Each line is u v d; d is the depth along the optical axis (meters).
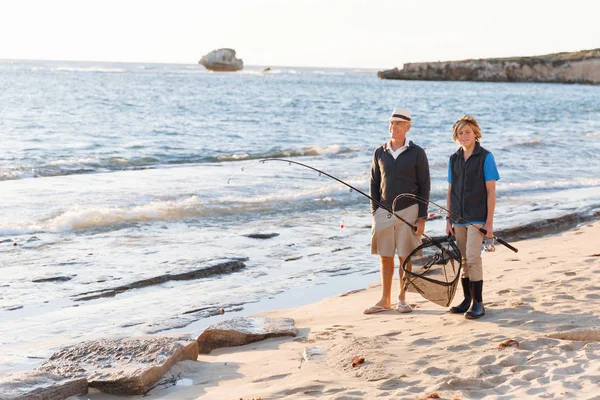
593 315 5.67
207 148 24.75
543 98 81.94
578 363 4.50
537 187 16.97
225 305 7.46
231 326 5.97
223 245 10.35
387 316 6.43
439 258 6.12
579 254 8.93
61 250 9.74
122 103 49.88
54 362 4.96
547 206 14.05
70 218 11.46
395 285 8.21
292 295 7.93
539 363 4.58
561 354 4.73
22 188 14.61
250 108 49.19
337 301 7.44
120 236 10.74
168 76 133.38
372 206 6.55
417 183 6.35
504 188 16.62
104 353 5.07
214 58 198.00
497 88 115.56
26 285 8.02
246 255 9.80
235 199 13.90
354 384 4.48
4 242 10.10
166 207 12.63
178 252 9.79
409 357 4.92
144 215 12.12
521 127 38.94
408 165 6.27
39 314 7.02
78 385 4.53
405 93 88.06
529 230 11.69
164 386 4.73
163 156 21.84
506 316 5.86
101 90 69.88
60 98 53.34
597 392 3.99
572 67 148.00
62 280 8.26
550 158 22.81
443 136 31.80
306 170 18.50
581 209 13.63
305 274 8.89
